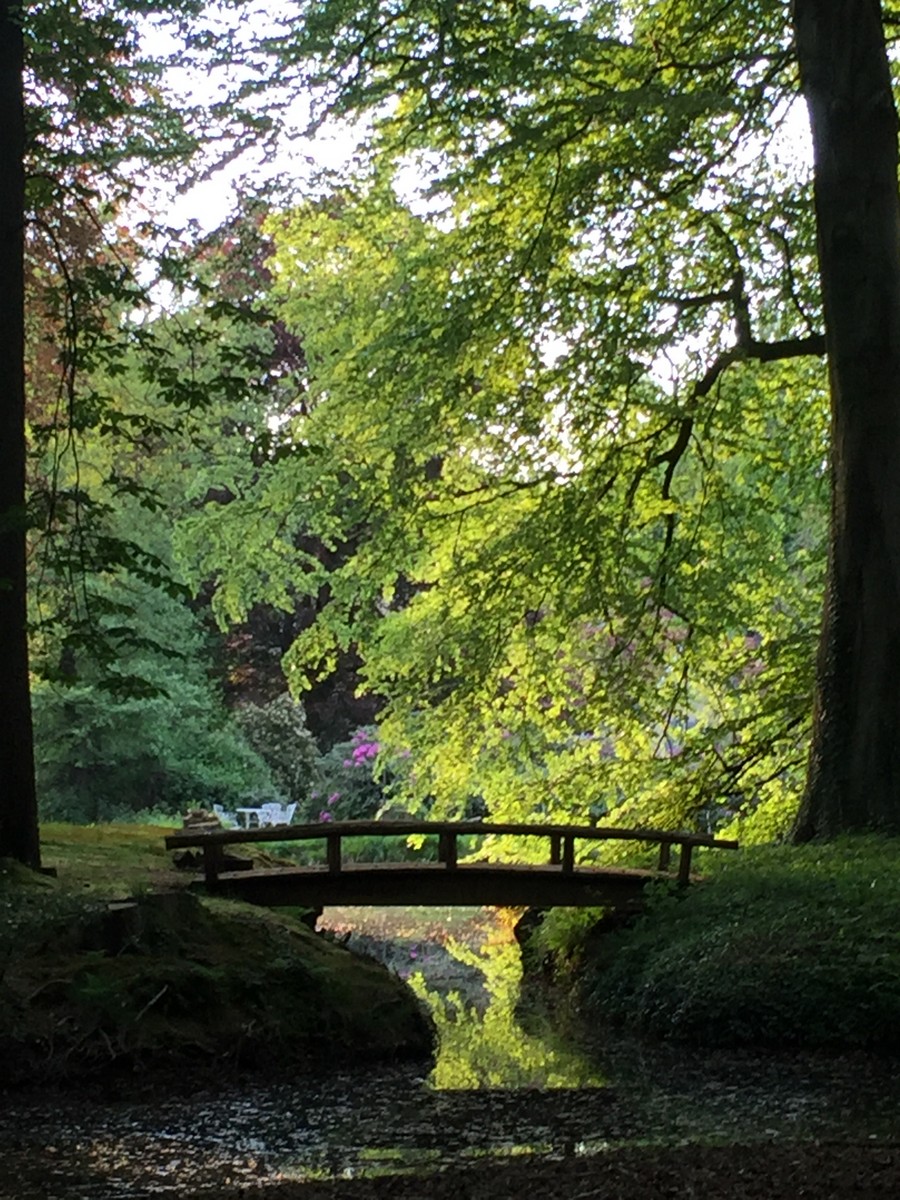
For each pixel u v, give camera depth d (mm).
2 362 10219
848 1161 5906
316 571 16422
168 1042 7926
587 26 13969
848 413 11945
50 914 8578
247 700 26391
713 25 13719
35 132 10898
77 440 14961
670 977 9766
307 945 9516
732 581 15344
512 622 14984
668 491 15234
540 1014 10625
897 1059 8523
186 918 8938
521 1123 7203
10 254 10320
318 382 14984
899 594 11727
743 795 15109
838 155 11945
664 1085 8078
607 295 13984
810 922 9586
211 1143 6668
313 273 15109
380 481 14742
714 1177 5625
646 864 12984
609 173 13391
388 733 15492
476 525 15445
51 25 9992
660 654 15141
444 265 14250
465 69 12016
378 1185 5746
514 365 14219
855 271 11883
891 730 11594
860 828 11516
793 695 14500
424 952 15031
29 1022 7676
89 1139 6652
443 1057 8898
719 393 14820
